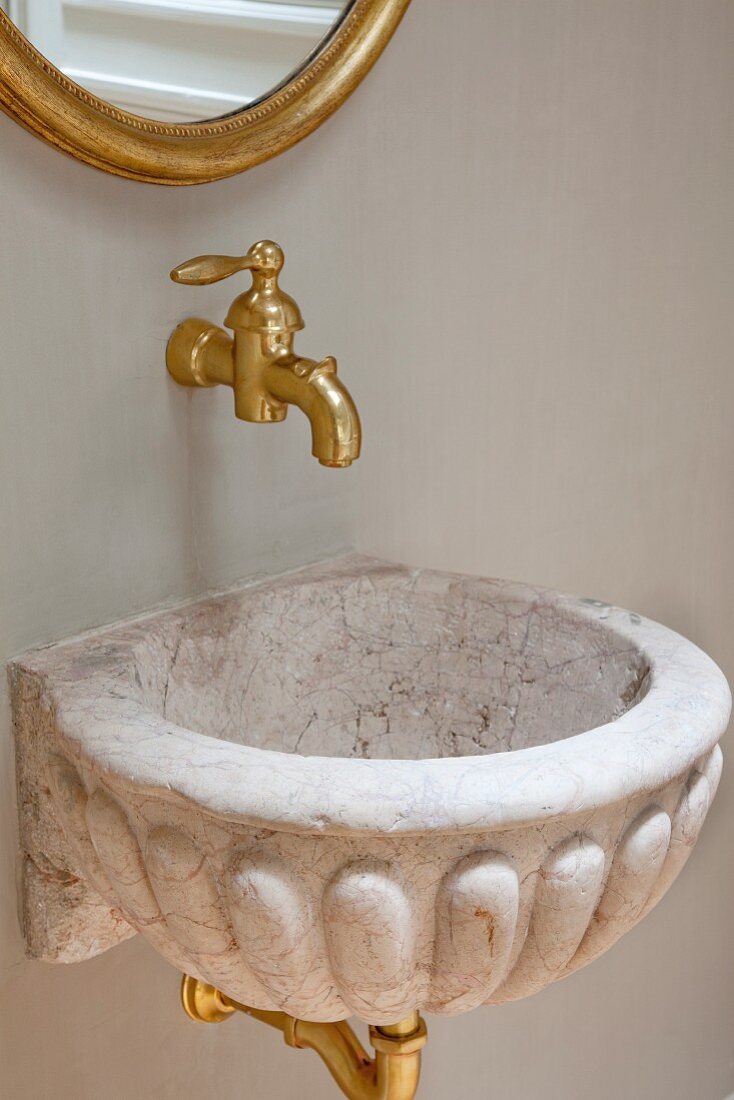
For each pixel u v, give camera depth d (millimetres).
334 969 921
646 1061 2143
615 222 1695
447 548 1563
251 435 1301
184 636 1219
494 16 1462
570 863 918
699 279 1865
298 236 1305
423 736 1329
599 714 1187
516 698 1277
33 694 1100
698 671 1083
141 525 1215
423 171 1420
